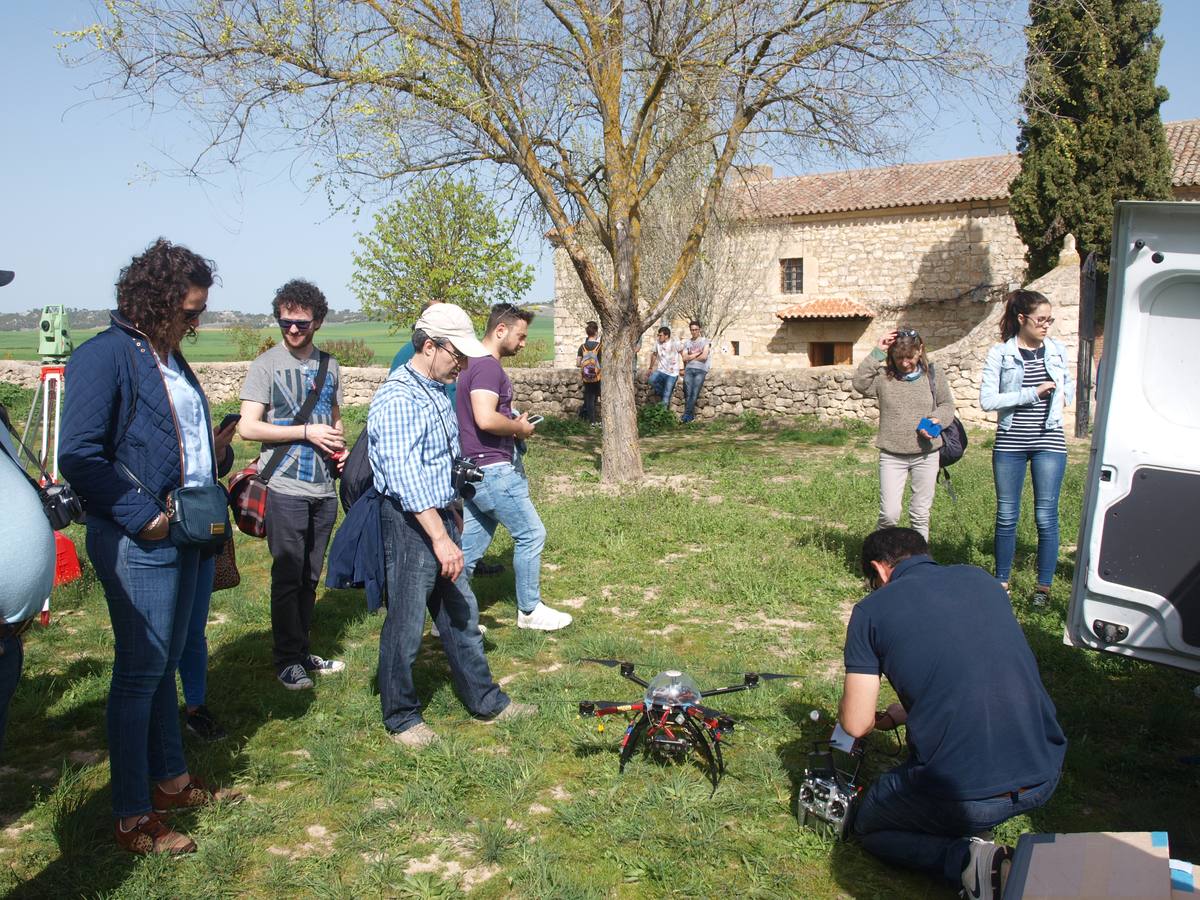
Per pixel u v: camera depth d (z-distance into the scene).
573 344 28.56
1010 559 6.10
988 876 2.74
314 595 4.87
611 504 9.09
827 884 3.09
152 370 3.12
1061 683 4.77
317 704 4.48
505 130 9.84
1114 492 3.77
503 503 5.25
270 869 3.16
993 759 2.83
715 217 13.45
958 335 26.38
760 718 4.30
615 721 4.25
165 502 3.15
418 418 3.84
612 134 10.05
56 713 4.40
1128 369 3.74
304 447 4.63
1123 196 19.52
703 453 13.28
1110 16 18.17
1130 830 3.41
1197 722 4.29
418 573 3.95
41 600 2.65
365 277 22.22
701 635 5.51
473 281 21.55
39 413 16.42
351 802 3.59
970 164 28.12
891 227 27.11
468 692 4.27
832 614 5.86
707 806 3.51
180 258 3.15
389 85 9.21
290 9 8.84
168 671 3.45
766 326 29.50
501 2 9.11
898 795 3.04
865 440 14.41
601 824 3.41
